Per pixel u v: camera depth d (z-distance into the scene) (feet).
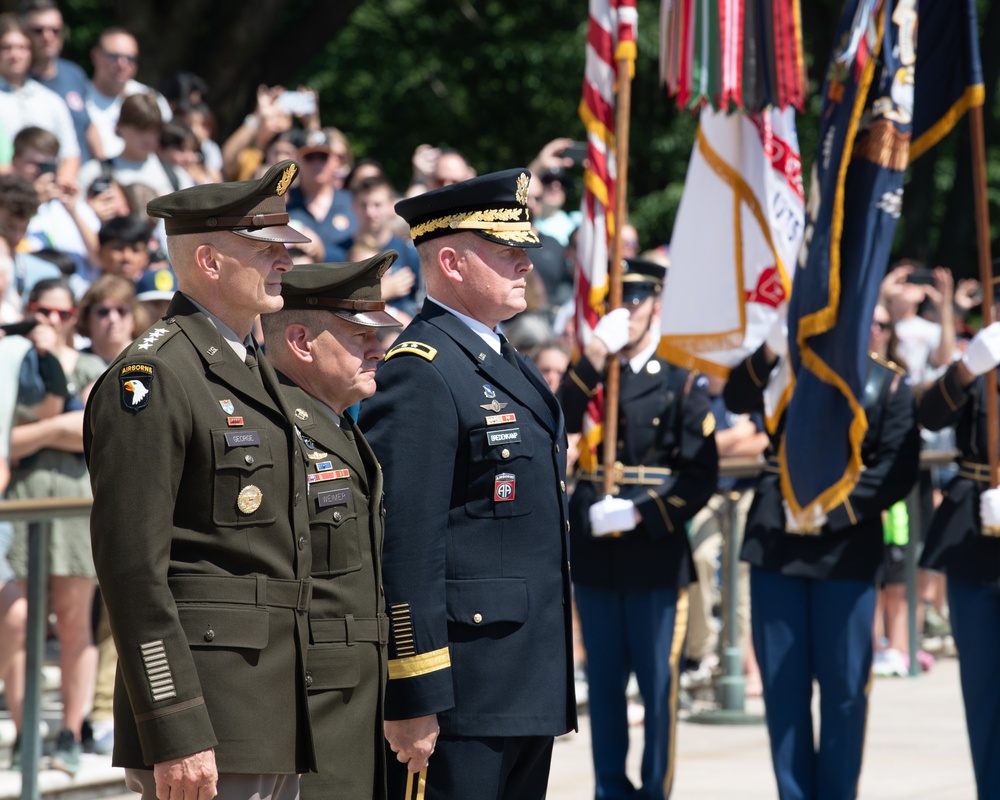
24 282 80.12
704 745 83.71
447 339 44.24
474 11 225.76
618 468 64.18
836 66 63.57
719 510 91.86
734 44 66.28
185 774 33.45
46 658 64.49
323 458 38.83
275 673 35.53
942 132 66.59
